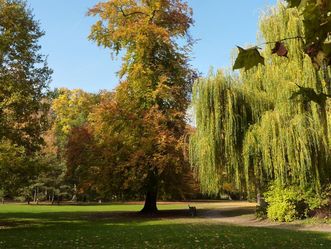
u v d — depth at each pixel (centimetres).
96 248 1217
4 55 2305
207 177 2198
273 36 2073
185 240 1391
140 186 2970
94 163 3116
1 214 3022
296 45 1898
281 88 1958
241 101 2206
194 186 3166
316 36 262
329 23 254
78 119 5825
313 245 1259
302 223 2020
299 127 1888
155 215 2930
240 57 262
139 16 3306
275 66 2089
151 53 3238
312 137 1884
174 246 1250
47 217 2731
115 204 5131
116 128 3130
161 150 2892
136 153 2848
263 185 2309
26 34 2341
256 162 2130
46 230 1811
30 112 2388
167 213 3095
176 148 2803
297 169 1936
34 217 2731
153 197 3244
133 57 3238
